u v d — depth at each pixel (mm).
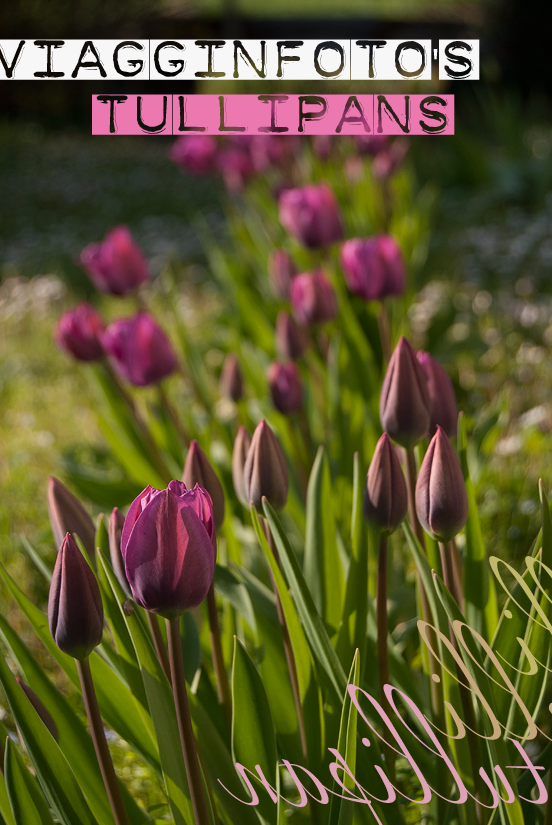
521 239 5031
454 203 6230
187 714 1297
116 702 1429
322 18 11367
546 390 2709
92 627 1297
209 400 2285
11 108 12250
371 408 2010
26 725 1334
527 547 1991
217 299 4570
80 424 3117
